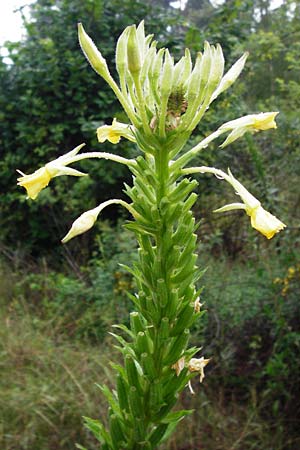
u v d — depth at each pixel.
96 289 6.11
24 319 5.85
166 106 1.48
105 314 5.70
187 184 1.60
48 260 7.96
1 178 8.50
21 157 8.29
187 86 1.54
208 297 5.33
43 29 8.35
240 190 1.60
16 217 8.34
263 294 5.18
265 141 6.70
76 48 8.10
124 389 1.76
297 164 6.13
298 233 5.25
